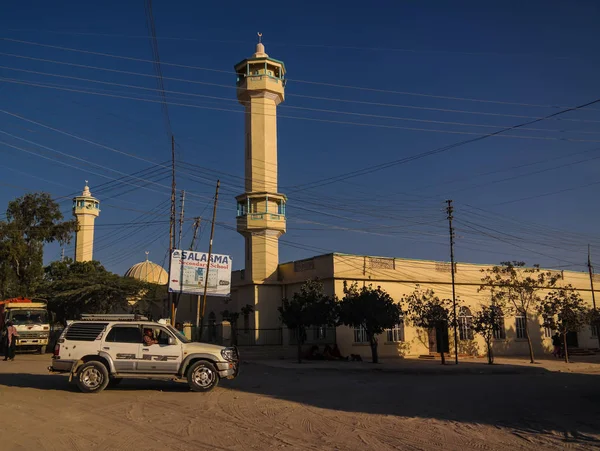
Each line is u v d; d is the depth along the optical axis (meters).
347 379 20.17
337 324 29.30
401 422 10.70
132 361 14.92
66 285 42.50
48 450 8.31
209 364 15.19
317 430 9.88
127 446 8.58
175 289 34.72
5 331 29.58
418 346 34.78
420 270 35.97
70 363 14.73
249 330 35.97
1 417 11.03
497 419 11.18
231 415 11.40
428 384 18.55
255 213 36.56
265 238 36.62
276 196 37.12
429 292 35.66
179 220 35.56
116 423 10.43
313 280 31.02
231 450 8.34
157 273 56.78
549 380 20.95
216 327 38.59
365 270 33.44
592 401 14.14
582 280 44.12
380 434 9.55
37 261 45.03
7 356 27.48
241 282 37.25
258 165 37.62
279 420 10.86
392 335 33.91
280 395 14.84
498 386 18.02
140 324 15.34
